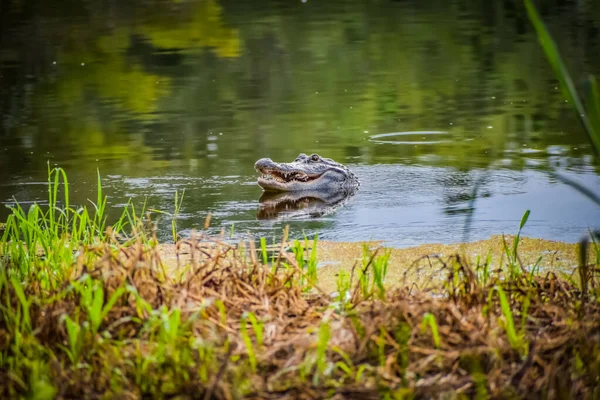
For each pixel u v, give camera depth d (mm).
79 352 5602
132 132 16812
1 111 19016
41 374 5395
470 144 15539
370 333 5652
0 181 13344
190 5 36469
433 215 11383
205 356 5496
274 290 6844
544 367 5332
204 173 13820
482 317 6074
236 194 12664
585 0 34406
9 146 15750
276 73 23125
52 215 9453
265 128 17062
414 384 5254
